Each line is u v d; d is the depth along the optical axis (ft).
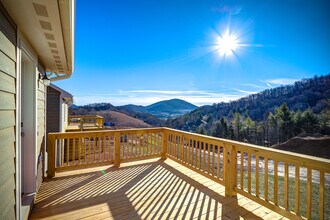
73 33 7.28
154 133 16.75
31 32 6.86
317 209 10.68
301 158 6.95
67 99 24.66
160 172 13.34
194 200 9.37
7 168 5.16
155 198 9.55
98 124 36.32
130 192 10.18
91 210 8.35
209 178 11.53
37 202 8.97
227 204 9.02
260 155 8.49
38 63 10.02
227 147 10.05
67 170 13.01
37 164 9.52
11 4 4.91
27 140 8.75
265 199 8.27
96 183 11.35
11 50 5.57
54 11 5.35
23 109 8.68
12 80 5.66
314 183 18.11
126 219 7.71
